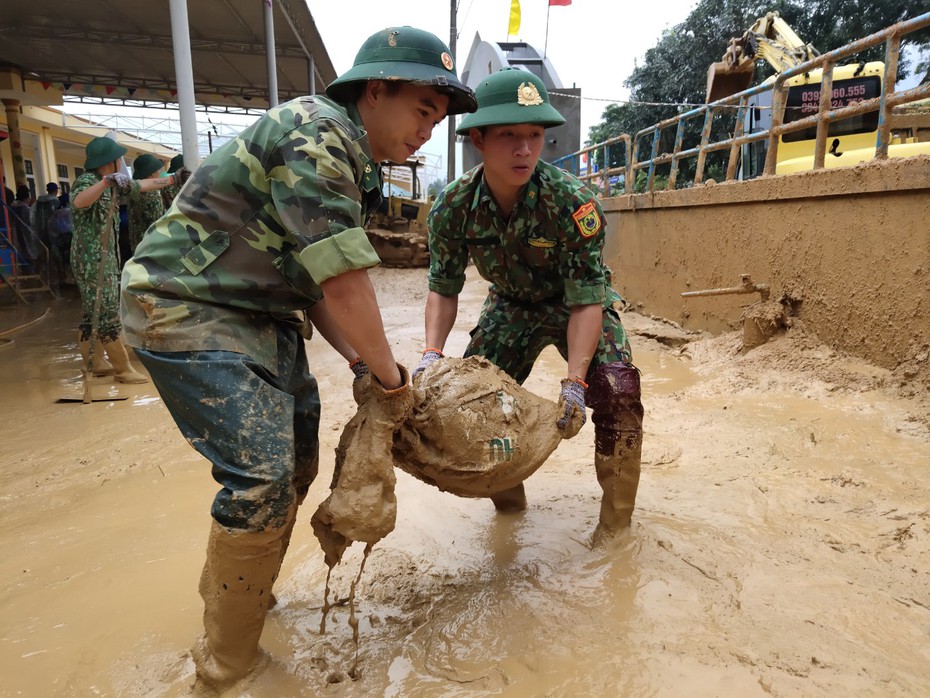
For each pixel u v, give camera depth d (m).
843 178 5.71
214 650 2.12
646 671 2.16
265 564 2.02
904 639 2.30
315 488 3.93
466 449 2.31
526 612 2.53
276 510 1.96
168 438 4.79
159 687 2.16
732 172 8.09
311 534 3.29
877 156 5.52
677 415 5.21
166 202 8.57
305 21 12.59
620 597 2.60
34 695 2.14
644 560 2.88
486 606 2.60
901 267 5.19
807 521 3.25
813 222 6.21
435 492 3.79
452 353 7.69
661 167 23.08
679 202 8.85
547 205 2.73
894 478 3.73
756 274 7.16
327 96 2.12
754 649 2.25
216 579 2.02
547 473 4.12
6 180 21.27
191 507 3.62
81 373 6.96
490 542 3.18
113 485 3.97
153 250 2.04
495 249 2.94
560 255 2.85
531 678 2.17
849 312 5.78
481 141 2.62
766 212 6.96
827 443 4.33
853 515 3.30
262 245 2.04
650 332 8.60
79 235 6.38
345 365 7.07
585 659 2.23
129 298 2.02
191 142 7.04
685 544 3.02
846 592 2.59
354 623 2.26
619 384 2.92
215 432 1.96
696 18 21.50
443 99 2.10
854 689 2.05
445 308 3.15
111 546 3.18
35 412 5.53
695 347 7.55
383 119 2.09
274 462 1.96
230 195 2.01
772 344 6.54
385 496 2.07
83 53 15.13
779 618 2.43
